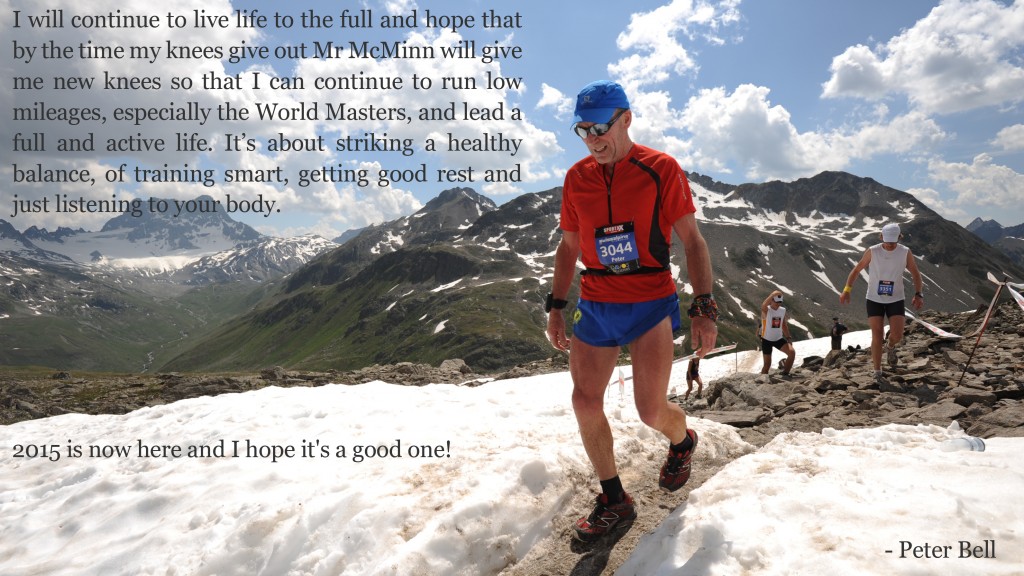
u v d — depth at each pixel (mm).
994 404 4770
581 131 2549
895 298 6703
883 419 4672
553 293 3029
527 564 2838
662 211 2566
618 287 2654
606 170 2664
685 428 2924
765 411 5777
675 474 2973
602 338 2740
